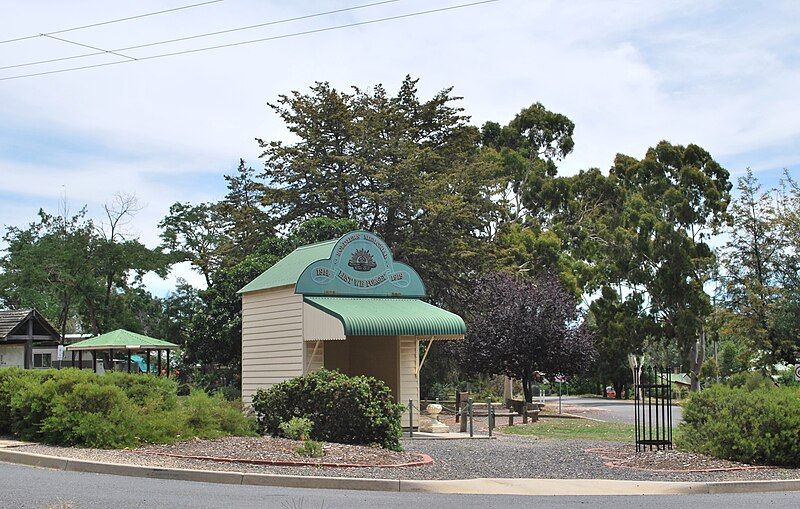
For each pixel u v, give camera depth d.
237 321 33.81
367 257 24.12
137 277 53.12
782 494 12.73
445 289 43.78
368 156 43.41
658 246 58.97
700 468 15.02
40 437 16.86
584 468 15.16
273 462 13.97
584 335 36.03
